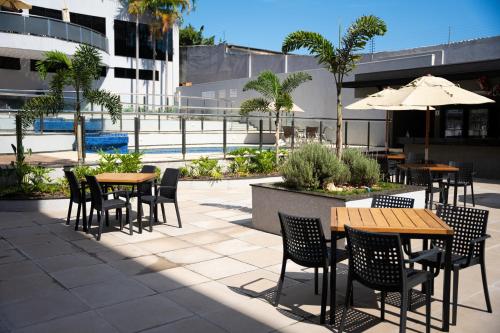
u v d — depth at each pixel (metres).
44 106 11.65
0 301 4.53
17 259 5.95
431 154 15.89
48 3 29.06
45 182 10.70
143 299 4.60
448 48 22.75
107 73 32.59
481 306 4.50
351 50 8.56
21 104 17.41
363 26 8.32
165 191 8.07
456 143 14.90
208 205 10.06
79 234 7.32
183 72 39.72
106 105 12.34
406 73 15.82
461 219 4.72
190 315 4.23
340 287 5.00
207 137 21.61
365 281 3.73
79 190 7.54
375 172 7.61
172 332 3.87
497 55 20.83
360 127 22.50
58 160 12.95
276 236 7.24
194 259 5.99
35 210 9.24
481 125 16.06
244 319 4.16
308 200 6.79
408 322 4.15
